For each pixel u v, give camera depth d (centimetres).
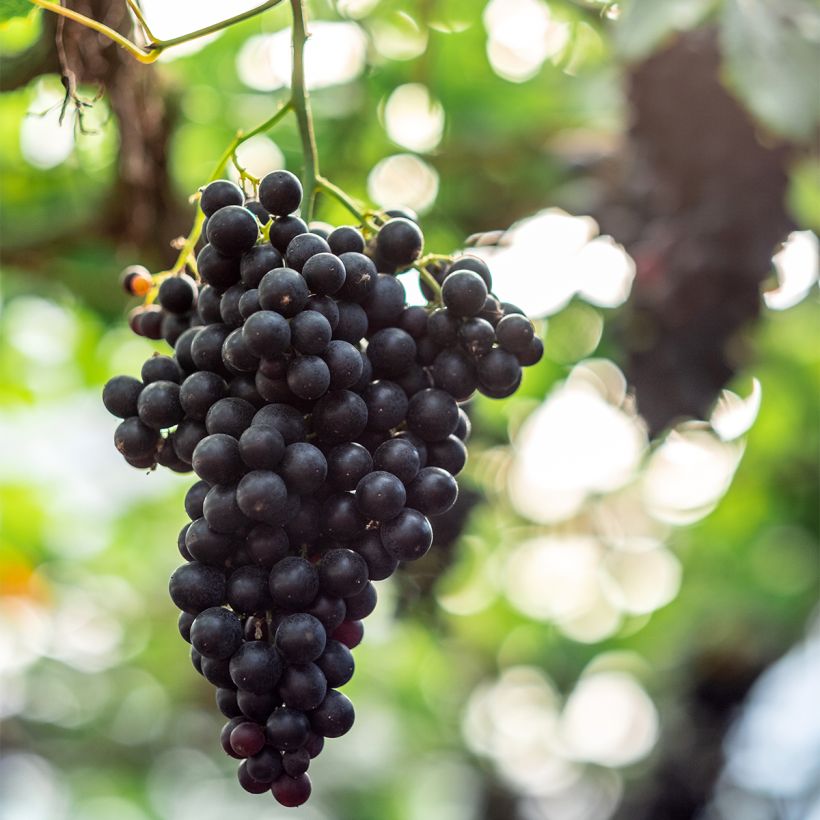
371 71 142
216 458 88
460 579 171
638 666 277
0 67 120
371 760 258
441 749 288
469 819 302
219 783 256
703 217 125
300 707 89
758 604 217
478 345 92
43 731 238
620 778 288
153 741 245
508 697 310
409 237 93
